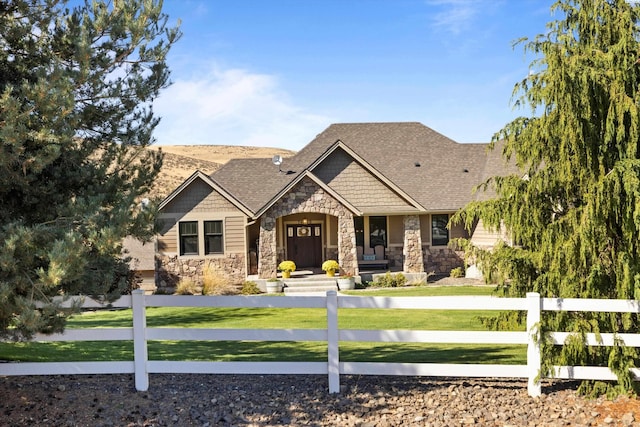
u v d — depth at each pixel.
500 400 7.58
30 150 7.03
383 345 11.88
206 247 26.25
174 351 11.18
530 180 8.55
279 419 6.96
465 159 30.20
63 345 11.75
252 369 7.91
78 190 8.52
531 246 8.85
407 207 27.36
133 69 8.84
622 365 7.49
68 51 8.12
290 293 24.47
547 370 7.71
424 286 24.86
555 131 8.14
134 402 7.42
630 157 7.71
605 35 8.30
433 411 7.21
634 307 7.48
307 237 28.62
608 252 8.19
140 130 9.09
